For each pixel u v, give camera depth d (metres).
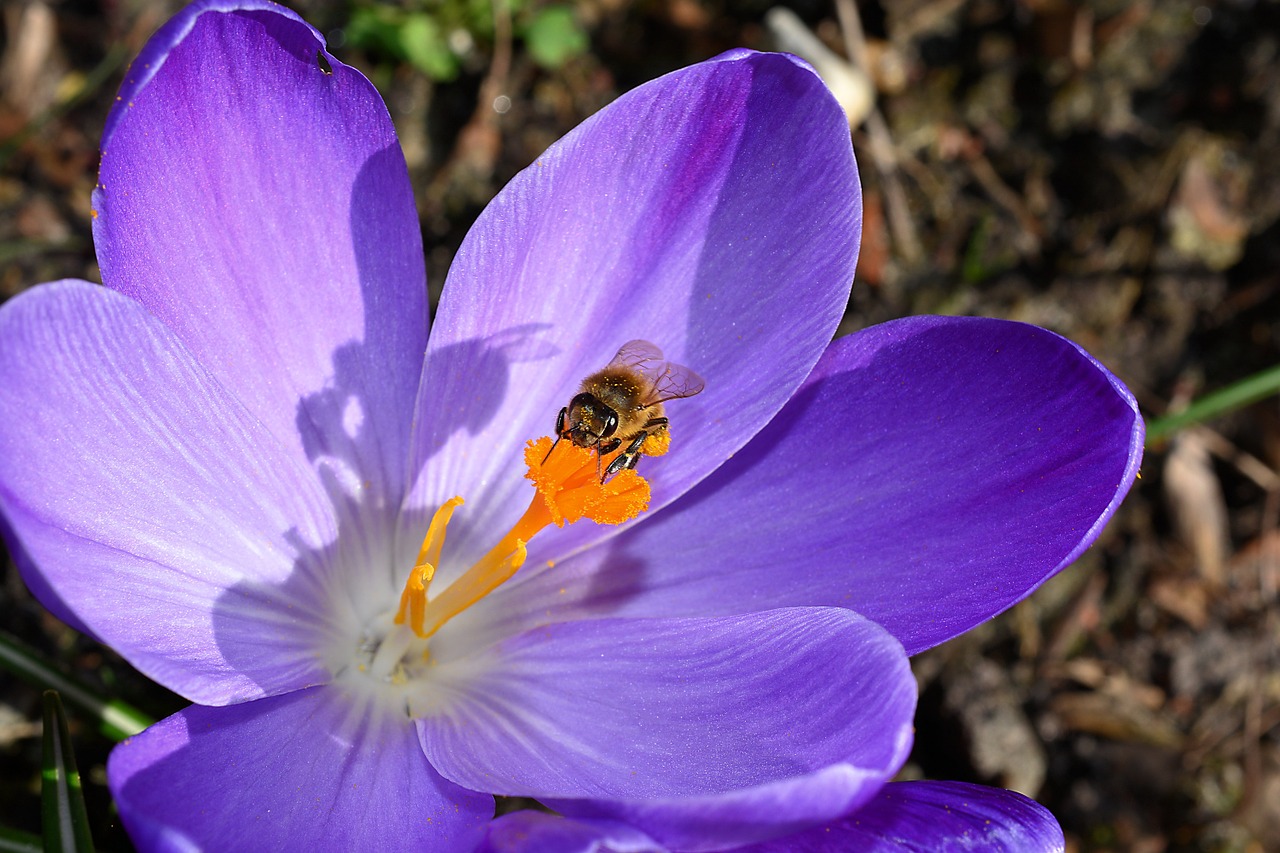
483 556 0.21
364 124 0.19
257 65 0.19
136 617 0.18
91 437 0.18
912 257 0.27
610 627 0.20
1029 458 0.20
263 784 0.18
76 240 0.25
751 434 0.20
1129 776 0.25
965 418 0.20
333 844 0.18
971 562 0.20
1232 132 0.28
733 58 0.19
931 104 0.28
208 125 0.19
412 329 0.20
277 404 0.19
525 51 0.27
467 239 0.20
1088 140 0.28
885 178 0.27
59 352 0.18
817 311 0.20
